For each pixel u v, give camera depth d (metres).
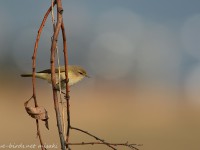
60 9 4.66
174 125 24.86
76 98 32.25
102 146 17.31
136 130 23.09
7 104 27.00
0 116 22.72
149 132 22.72
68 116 4.56
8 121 21.19
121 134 21.78
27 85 32.62
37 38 4.60
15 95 30.58
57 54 4.61
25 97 29.98
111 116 26.69
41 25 4.64
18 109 25.61
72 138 19.14
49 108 26.33
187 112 29.92
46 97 29.81
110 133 21.81
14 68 36.97
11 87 32.91
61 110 4.57
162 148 19.30
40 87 31.72
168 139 20.86
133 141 20.06
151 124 25.19
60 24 4.63
